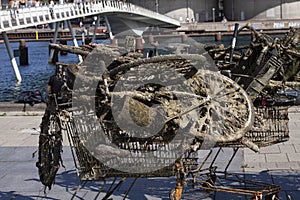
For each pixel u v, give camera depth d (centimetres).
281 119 949
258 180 1146
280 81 949
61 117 867
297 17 10181
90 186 1141
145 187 1121
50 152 884
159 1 11169
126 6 7231
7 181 1201
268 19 10038
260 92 919
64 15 4947
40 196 1089
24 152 1472
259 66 917
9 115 2112
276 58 920
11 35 9269
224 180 1124
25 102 2381
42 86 4591
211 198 1027
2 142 1608
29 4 5447
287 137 932
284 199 1021
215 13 11238
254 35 945
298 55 914
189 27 9169
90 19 9750
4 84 4800
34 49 8725
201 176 1097
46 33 9244
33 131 1767
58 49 859
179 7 11138
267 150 1411
